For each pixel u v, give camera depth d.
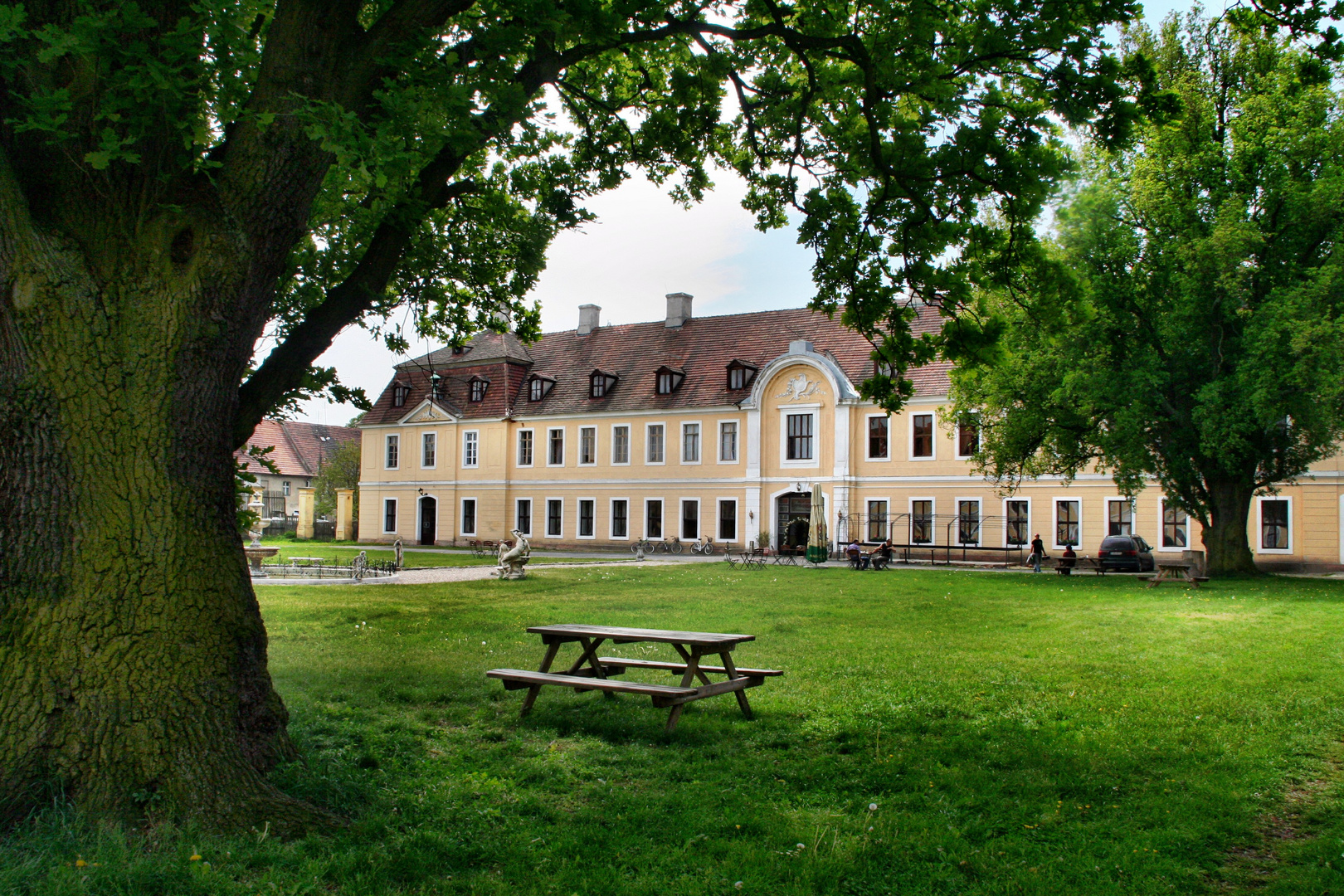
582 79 11.24
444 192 7.71
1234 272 27.67
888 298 10.80
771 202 11.51
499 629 14.84
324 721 7.99
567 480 54.94
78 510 5.22
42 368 5.19
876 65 9.38
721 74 9.87
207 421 5.63
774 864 5.04
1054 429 31.78
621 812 5.88
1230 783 6.56
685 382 51.94
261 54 6.56
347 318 6.92
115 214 5.41
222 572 5.63
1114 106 9.03
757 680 8.68
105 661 5.16
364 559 28.64
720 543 49.38
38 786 4.97
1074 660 11.89
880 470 45.66
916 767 6.91
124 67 5.14
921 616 17.28
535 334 11.75
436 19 6.55
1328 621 16.67
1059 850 5.36
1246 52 30.75
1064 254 28.78
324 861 4.84
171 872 4.51
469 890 4.66
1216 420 27.53
